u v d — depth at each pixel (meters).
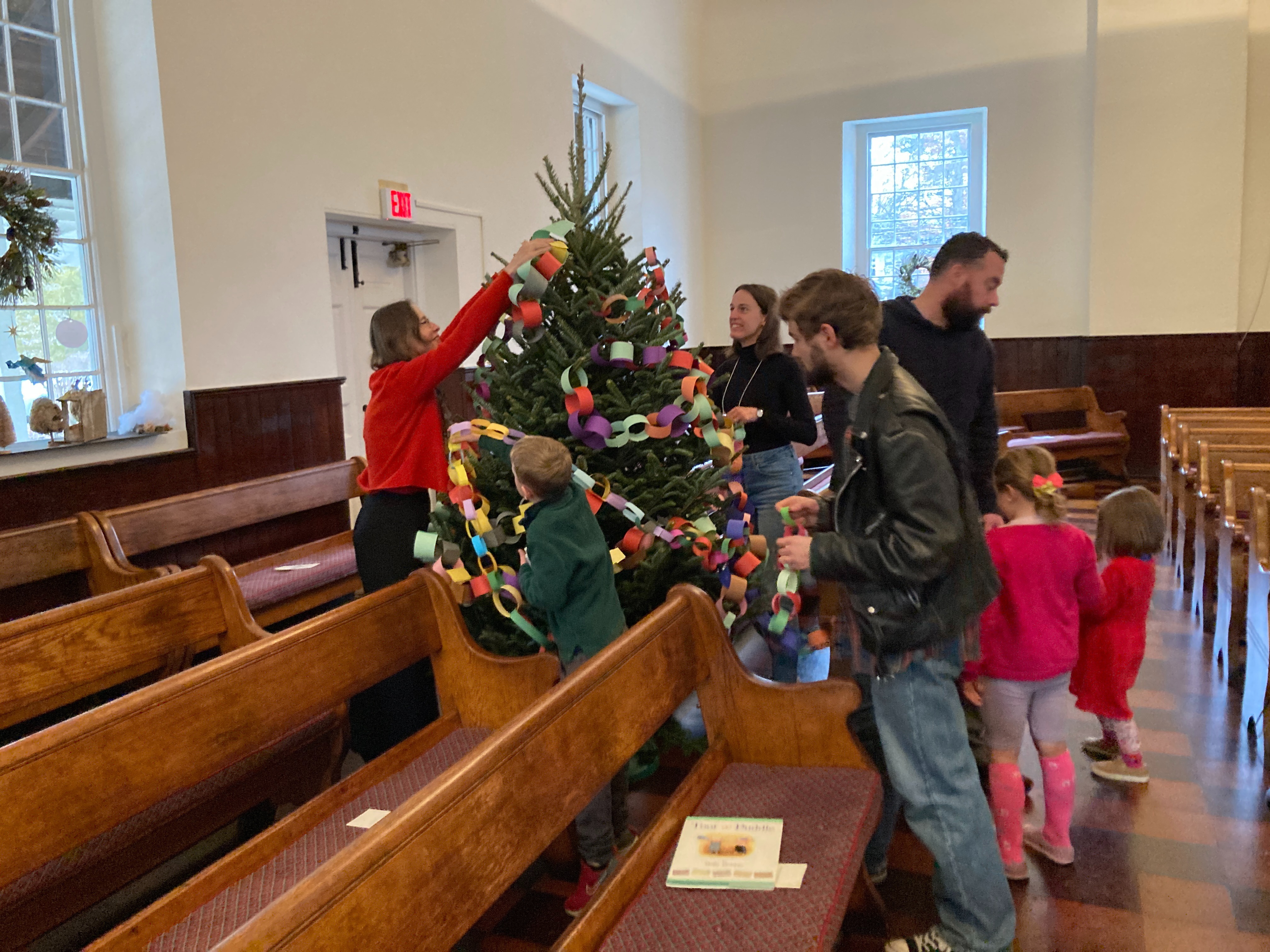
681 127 9.06
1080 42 8.16
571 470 2.24
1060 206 8.38
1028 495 2.26
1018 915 2.21
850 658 2.01
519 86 6.34
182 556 3.96
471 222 5.84
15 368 3.73
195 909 1.63
